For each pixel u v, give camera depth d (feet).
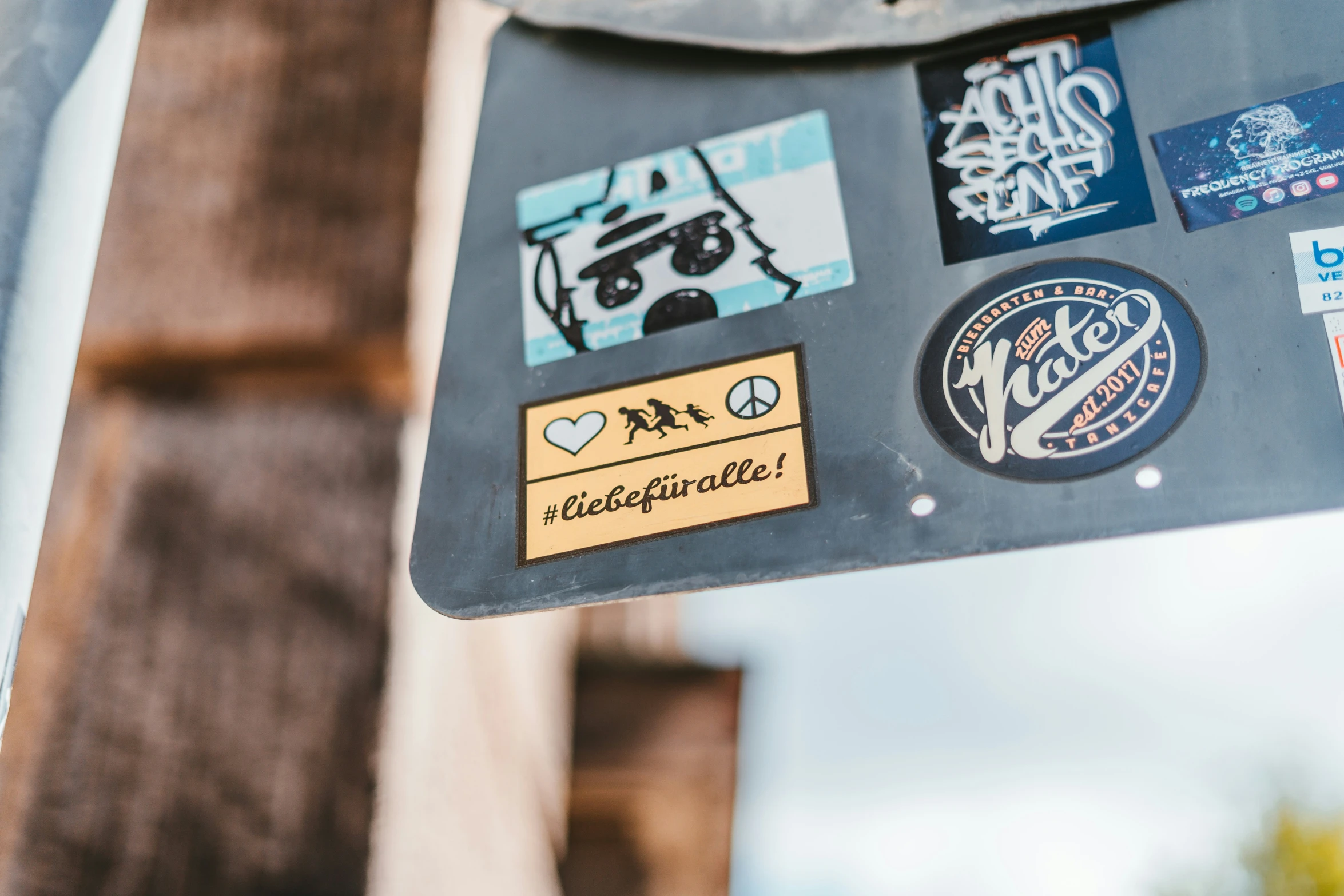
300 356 3.86
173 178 4.04
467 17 4.65
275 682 3.60
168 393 3.87
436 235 4.06
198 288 3.89
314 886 3.42
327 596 3.68
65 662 3.60
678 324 2.70
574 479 2.62
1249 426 2.44
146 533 3.73
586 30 3.01
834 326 2.64
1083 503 2.44
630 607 6.42
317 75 4.20
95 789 3.50
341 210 3.99
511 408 2.70
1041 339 2.55
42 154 2.59
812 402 2.59
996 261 2.62
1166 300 2.53
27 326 2.55
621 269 2.77
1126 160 2.65
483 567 2.59
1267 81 2.65
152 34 4.26
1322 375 2.45
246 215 3.98
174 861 3.44
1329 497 2.39
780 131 2.82
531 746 5.10
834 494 2.52
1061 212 2.64
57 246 2.59
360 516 3.76
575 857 5.74
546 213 2.86
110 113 2.68
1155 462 2.45
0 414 2.51
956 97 2.77
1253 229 2.56
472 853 3.97
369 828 3.47
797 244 2.72
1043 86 2.73
